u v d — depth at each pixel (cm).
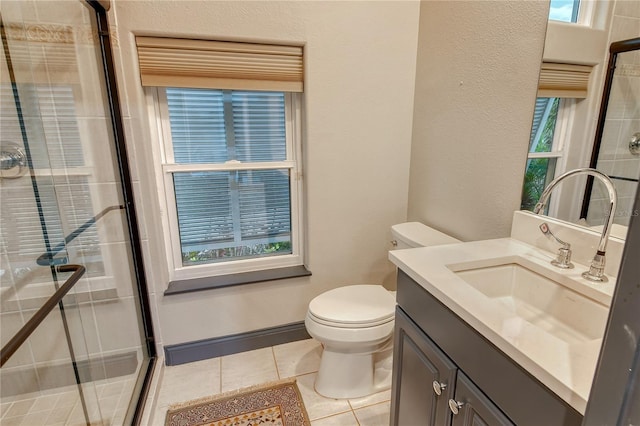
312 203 187
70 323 141
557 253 111
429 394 101
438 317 95
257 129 185
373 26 174
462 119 152
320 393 164
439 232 171
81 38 139
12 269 131
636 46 86
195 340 188
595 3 95
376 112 185
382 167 194
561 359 63
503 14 126
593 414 48
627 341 42
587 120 101
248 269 200
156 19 146
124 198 161
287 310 200
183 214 186
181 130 175
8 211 129
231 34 155
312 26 165
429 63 172
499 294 114
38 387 135
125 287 167
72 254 144
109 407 147
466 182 153
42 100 133
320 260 197
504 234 135
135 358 171
